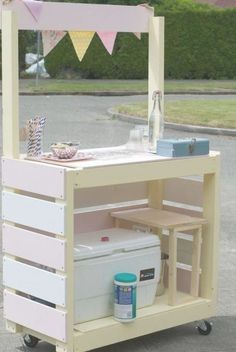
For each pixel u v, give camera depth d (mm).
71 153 3988
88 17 4184
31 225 3893
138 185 4770
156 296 4438
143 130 4527
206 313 4387
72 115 16141
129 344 4188
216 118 14203
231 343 4219
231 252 6051
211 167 4328
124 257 4086
